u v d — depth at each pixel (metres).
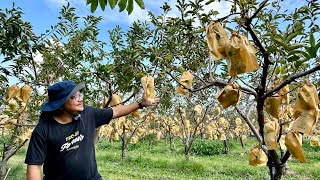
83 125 2.28
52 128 2.15
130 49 3.69
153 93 2.41
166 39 3.76
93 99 4.07
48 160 2.18
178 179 8.16
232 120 14.86
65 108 2.18
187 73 2.60
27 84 3.41
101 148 17.66
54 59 4.14
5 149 4.82
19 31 3.73
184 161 10.59
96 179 2.30
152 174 8.86
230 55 1.67
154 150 16.25
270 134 1.94
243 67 1.66
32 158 2.09
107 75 3.16
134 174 8.81
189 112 12.33
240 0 1.77
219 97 1.95
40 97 4.36
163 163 10.57
